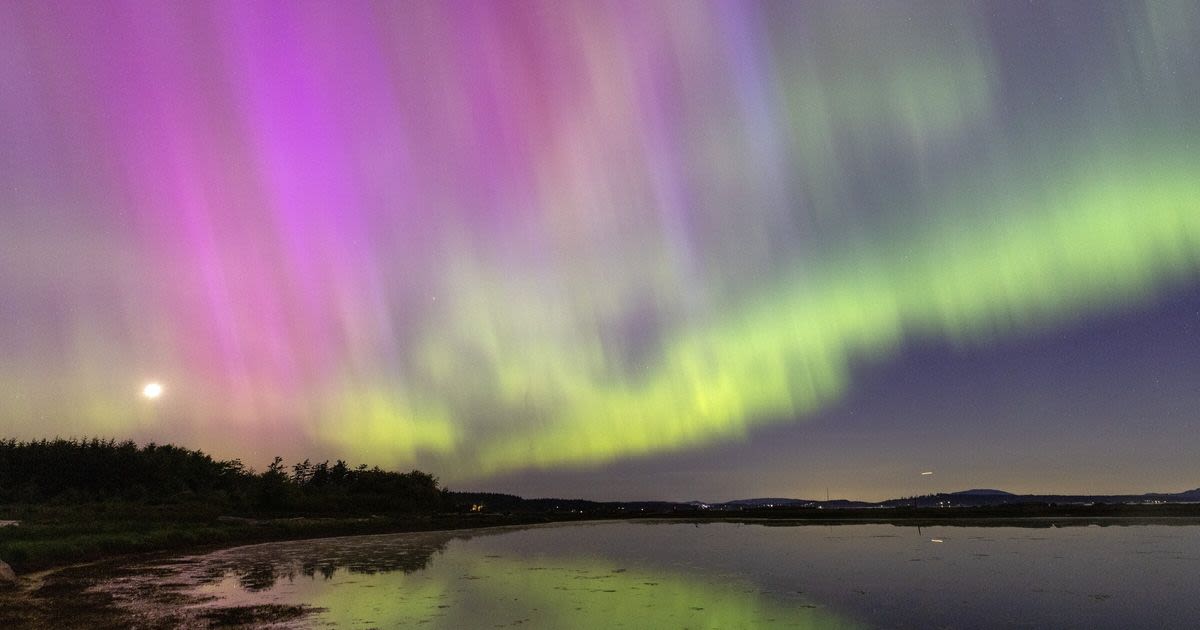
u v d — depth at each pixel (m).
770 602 21.47
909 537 49.44
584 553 40.03
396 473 115.50
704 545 45.50
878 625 17.95
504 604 21.19
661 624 18.00
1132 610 19.92
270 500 86.44
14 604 21.03
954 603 21.09
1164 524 61.72
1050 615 19.30
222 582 26.62
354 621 18.42
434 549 43.78
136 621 18.34
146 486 89.75
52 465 90.12
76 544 36.47
